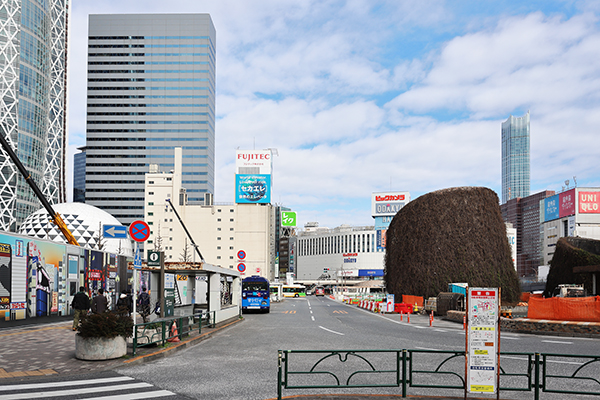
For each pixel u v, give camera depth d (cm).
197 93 17125
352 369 1150
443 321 2988
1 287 2081
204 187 16888
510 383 998
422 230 4672
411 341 1761
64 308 2655
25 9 11725
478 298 806
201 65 17188
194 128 17038
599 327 1972
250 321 2955
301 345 1638
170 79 17138
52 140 13375
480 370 798
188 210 15300
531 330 2170
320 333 2088
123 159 16988
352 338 1867
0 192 10700
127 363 1209
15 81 11319
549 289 5647
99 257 3134
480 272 4409
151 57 17162
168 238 15088
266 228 15225
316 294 14462
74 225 9388
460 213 4569
